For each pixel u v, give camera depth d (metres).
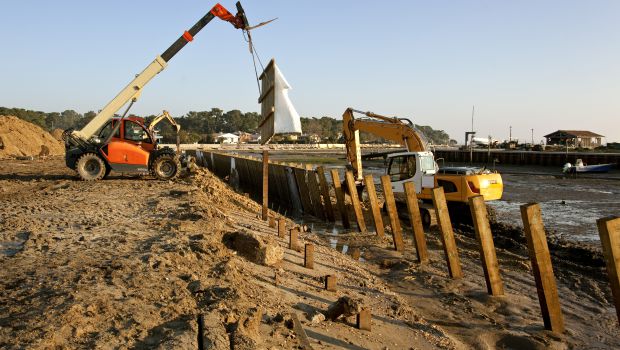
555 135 96.50
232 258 7.61
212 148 89.50
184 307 5.29
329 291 7.80
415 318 7.64
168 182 18.33
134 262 6.84
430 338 6.75
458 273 10.35
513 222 18.38
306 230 14.91
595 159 50.09
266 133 7.14
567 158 53.16
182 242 8.20
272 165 24.80
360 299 7.94
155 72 19.36
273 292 6.77
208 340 4.31
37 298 5.38
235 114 173.62
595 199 25.39
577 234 15.96
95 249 7.75
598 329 7.86
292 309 6.30
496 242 14.28
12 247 8.02
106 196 14.24
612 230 6.47
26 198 13.84
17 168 26.89
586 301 9.28
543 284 7.64
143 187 16.58
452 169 16.94
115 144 18.72
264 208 14.55
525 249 13.28
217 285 6.12
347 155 21.03
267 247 8.43
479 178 15.91
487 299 8.98
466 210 16.11
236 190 25.47
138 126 19.25
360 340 5.95
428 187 17.00
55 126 149.25
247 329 4.80
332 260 10.66
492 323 7.88
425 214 16.23
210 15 19.16
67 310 4.91
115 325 4.71
